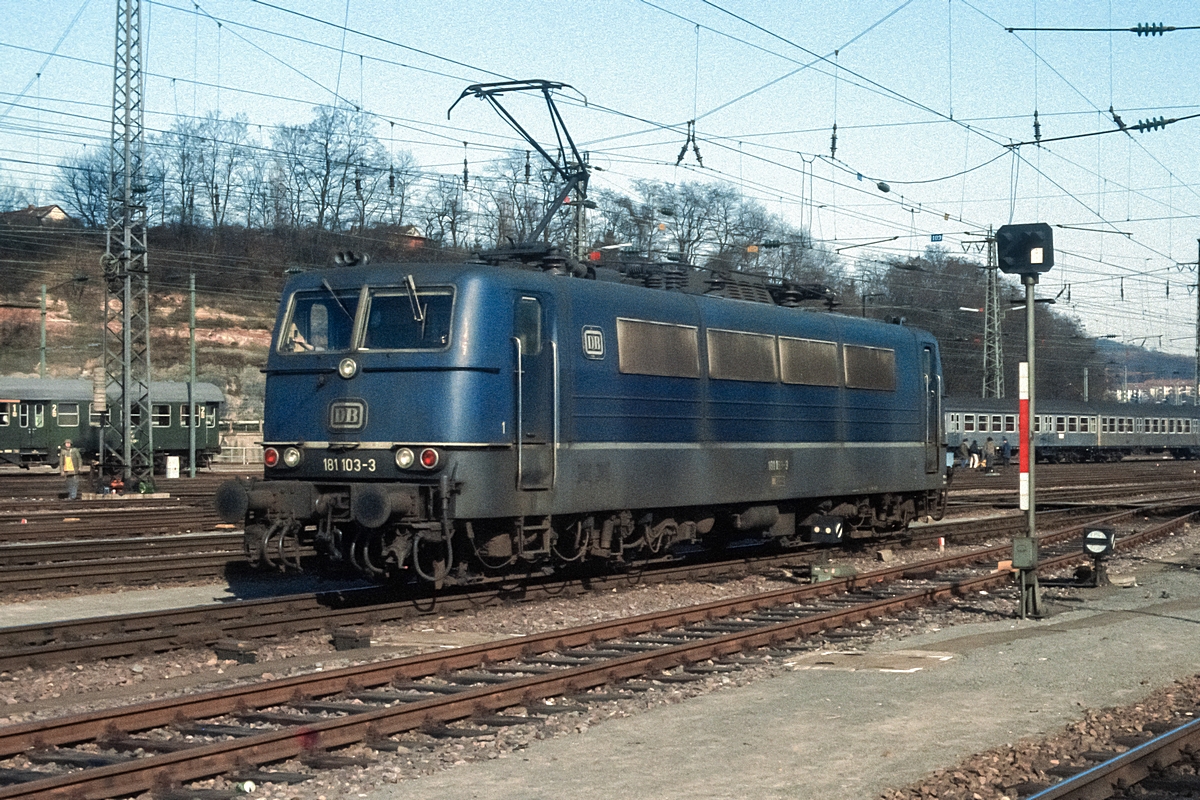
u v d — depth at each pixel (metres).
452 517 13.51
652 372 16.05
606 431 15.30
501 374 13.89
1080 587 17.11
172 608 14.87
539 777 7.60
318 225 73.44
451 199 64.44
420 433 13.62
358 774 7.66
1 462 52.34
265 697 9.26
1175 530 26.25
